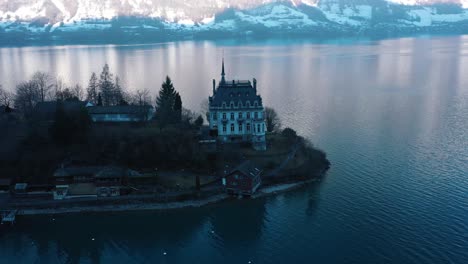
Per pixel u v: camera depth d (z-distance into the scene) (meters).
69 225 141.50
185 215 146.00
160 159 169.50
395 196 151.38
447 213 139.62
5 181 158.62
